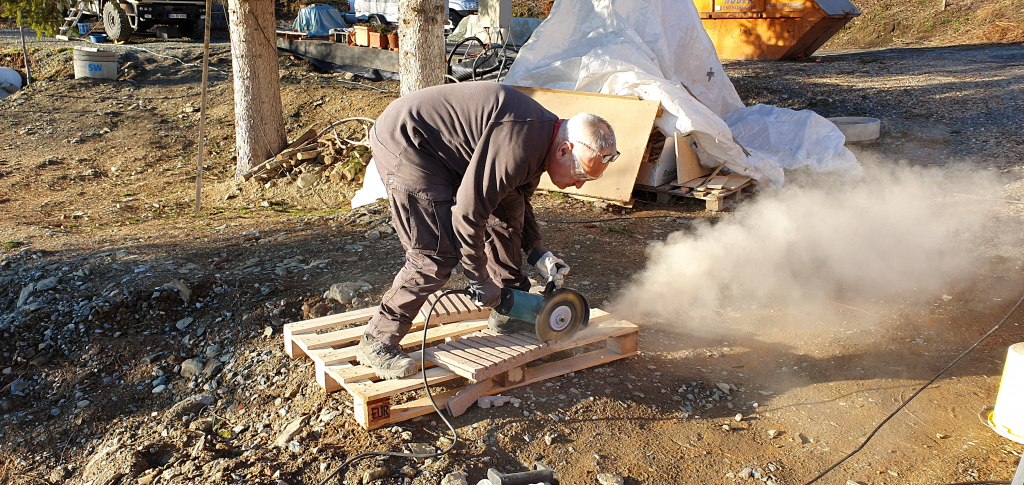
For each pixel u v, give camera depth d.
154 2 18.62
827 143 8.15
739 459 2.96
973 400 3.38
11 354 4.04
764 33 17.66
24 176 9.47
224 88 13.55
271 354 3.81
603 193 7.10
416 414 3.11
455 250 2.95
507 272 3.55
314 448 2.97
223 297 4.41
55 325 4.18
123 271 4.73
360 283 4.41
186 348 4.04
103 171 10.02
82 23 20.42
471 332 3.61
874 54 18.38
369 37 14.28
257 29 8.88
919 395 3.44
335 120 11.68
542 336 3.28
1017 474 2.45
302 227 6.25
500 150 2.64
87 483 3.12
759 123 8.70
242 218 7.47
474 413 3.18
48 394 3.78
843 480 2.82
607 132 2.70
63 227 7.07
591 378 3.48
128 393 3.73
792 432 3.15
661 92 7.03
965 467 2.88
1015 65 14.73
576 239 5.89
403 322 3.09
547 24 8.05
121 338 4.11
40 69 15.28
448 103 2.80
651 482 2.80
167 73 14.47
